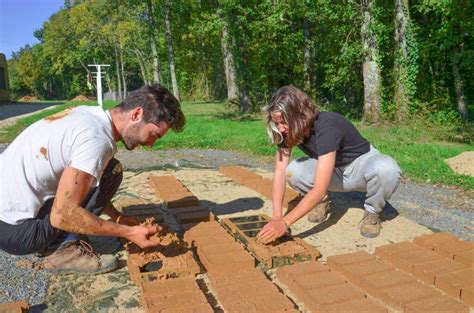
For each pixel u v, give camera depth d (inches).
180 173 234.4
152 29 892.0
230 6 569.9
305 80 654.5
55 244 110.6
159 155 309.7
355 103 636.7
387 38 495.8
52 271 111.7
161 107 94.0
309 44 639.8
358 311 89.0
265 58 679.1
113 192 112.2
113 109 97.7
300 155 301.7
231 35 621.6
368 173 129.3
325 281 102.1
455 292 99.3
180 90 1349.7
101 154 91.0
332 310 89.4
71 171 88.5
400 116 475.8
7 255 127.0
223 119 601.0
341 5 494.9
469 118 563.8
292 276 104.9
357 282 105.3
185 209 157.6
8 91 1043.3
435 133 424.8
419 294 96.5
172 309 88.7
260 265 117.9
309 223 151.6
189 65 1295.5
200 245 122.5
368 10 469.7
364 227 139.2
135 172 237.3
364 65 488.4
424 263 111.7
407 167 261.7
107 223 96.5
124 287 105.8
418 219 163.6
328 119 118.0
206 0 728.3
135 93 95.3
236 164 277.1
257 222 144.9
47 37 1756.9
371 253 125.9
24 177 95.7
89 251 113.7
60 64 1808.6
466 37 551.2
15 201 97.0
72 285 107.3
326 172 113.9
